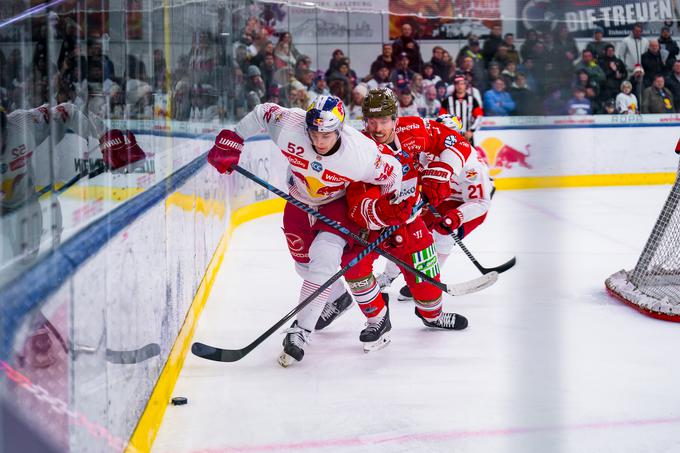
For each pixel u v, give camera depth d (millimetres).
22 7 1712
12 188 1702
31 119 1716
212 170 5043
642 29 10148
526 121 10070
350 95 9383
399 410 2770
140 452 2277
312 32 9289
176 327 3131
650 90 10188
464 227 4172
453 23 9922
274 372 3201
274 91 8688
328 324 3742
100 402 1834
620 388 2996
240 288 4746
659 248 4375
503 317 4016
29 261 1559
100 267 1838
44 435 1435
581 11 10016
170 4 3373
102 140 1989
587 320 3982
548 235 6641
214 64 5730
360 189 3176
